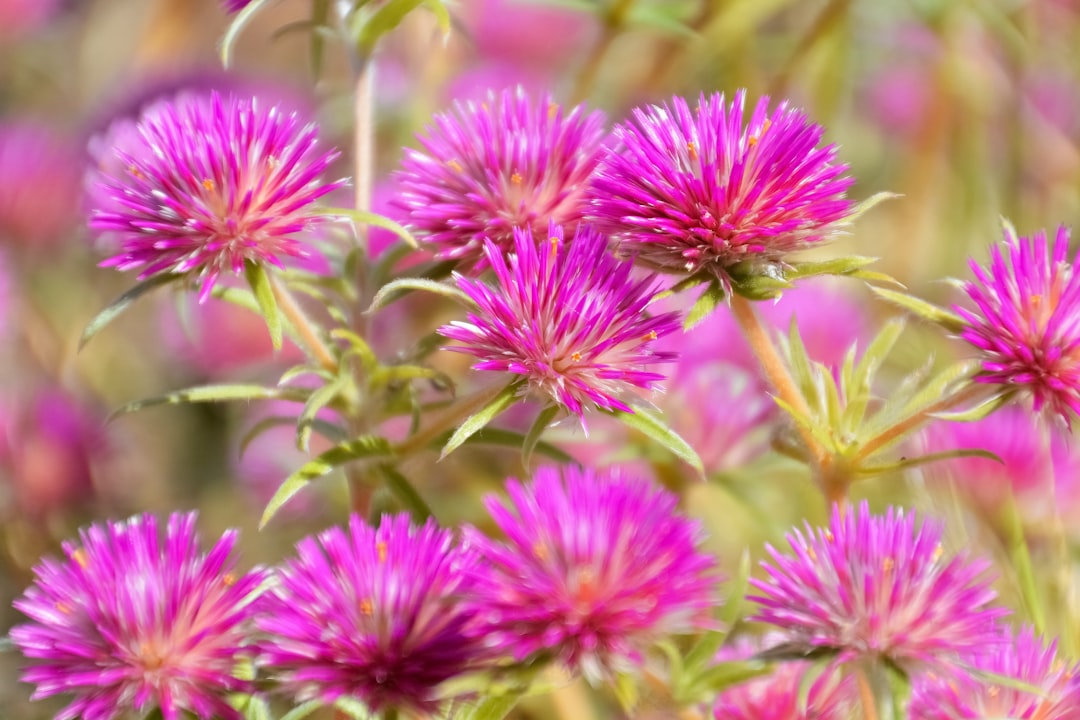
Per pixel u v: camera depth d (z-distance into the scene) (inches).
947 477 27.0
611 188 23.7
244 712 23.4
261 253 23.9
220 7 25.8
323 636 22.9
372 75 25.6
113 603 23.2
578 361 23.5
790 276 23.8
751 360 27.7
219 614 23.3
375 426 25.0
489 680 22.9
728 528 28.8
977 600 23.3
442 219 24.3
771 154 23.6
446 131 24.5
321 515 29.2
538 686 23.2
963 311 24.0
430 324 28.8
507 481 23.1
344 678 23.0
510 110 24.5
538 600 22.8
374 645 22.9
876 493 28.3
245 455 29.6
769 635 24.3
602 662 22.8
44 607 23.4
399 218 26.2
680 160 23.8
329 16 25.7
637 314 23.6
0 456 29.0
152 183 24.0
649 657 24.5
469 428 23.5
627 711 24.3
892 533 23.5
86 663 23.2
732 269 23.8
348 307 25.2
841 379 24.8
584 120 24.5
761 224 23.6
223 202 23.8
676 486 27.4
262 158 23.9
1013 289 23.8
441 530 24.0
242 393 24.7
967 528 27.0
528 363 23.5
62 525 29.4
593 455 28.3
